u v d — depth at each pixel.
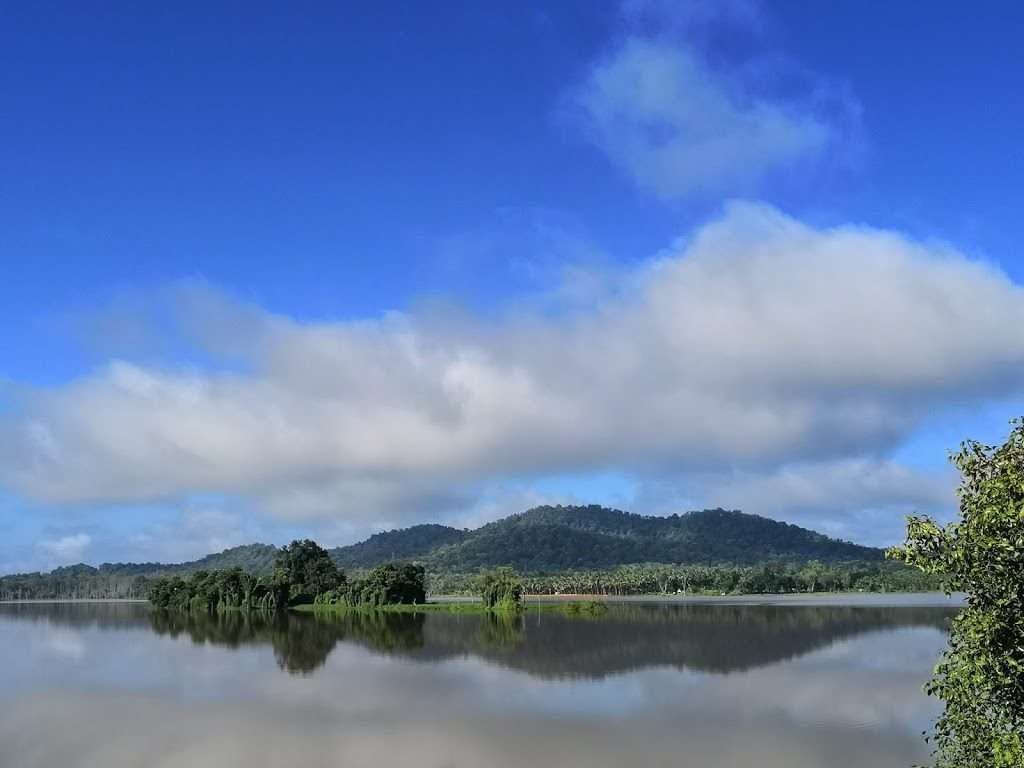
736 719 56.97
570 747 49.91
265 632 138.38
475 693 68.88
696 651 98.00
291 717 59.34
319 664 90.62
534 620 160.88
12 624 177.50
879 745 49.22
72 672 86.06
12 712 62.16
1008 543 16.59
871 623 139.25
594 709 61.19
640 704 62.91
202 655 101.75
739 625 137.88
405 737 52.84
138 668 88.81
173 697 68.56
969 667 17.58
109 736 53.72
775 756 47.25
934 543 18.22
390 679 77.81
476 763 46.75
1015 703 17.44
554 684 73.44
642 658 91.88
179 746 50.94
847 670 80.00
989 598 17.38
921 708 59.91
